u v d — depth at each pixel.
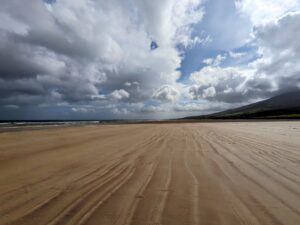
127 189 3.79
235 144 9.29
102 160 6.34
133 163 5.87
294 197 3.39
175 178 4.46
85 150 8.23
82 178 4.52
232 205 3.10
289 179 4.33
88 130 20.12
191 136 13.21
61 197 3.45
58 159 6.54
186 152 7.48
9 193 3.67
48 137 13.25
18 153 7.62
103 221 2.64
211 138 11.85
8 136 13.79
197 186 3.94
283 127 22.45
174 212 2.88
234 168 5.23
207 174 4.74
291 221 2.63
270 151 7.49
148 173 4.86
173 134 14.88
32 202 3.26
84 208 3.02
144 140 11.37
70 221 2.65
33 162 6.15
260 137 12.10
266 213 2.84
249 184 4.04
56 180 4.40
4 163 6.03
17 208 3.05
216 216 2.77
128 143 10.20
